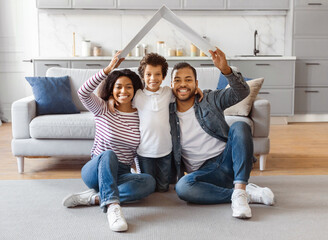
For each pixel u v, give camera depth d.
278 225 1.95
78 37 5.65
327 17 5.36
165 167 2.43
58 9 5.42
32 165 3.30
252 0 5.41
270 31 5.75
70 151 3.02
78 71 3.56
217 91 2.32
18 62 5.64
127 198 2.20
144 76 2.29
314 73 5.43
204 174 2.22
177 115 2.34
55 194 2.50
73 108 3.33
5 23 5.59
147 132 2.29
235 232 1.86
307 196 2.41
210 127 2.28
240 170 2.10
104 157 2.08
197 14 5.53
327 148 3.90
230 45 5.76
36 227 1.96
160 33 5.71
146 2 5.36
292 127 5.14
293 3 5.35
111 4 5.35
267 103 3.05
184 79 2.23
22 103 3.03
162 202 2.29
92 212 2.15
